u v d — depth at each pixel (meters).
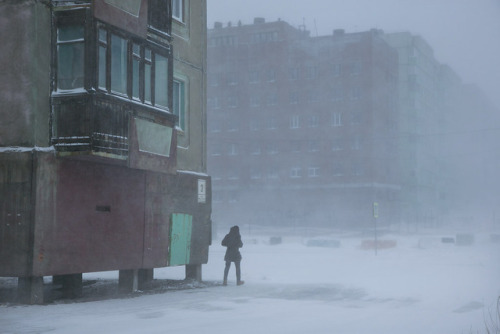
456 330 9.62
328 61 86.12
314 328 9.70
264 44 89.62
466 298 14.03
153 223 16.77
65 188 13.84
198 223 18.86
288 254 34.12
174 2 18.75
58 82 13.80
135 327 9.73
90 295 15.25
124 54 14.80
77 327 9.72
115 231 15.30
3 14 13.68
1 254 13.19
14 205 13.20
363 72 84.12
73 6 13.70
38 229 13.14
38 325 9.92
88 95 13.41
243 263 26.80
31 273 12.95
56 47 13.82
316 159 85.69
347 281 18.27
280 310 12.03
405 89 95.44
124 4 14.71
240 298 14.14
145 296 14.76
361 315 11.35
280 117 88.25
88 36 13.53
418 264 25.61
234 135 90.44
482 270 22.08
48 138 13.65
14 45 13.55
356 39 84.81
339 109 85.00
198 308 12.33
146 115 15.56
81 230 14.23
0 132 13.56
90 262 14.45
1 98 13.59
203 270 23.39
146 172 16.55
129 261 15.77
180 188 18.03
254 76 90.12
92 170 14.64
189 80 19.06
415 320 10.73
